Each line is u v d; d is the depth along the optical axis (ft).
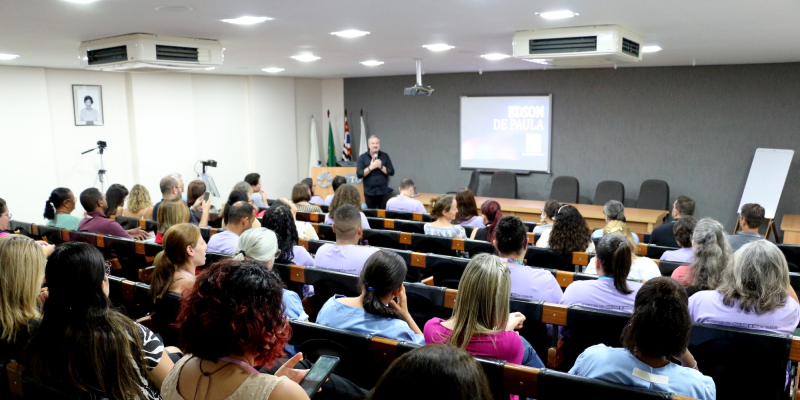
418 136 36.73
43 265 6.67
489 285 6.59
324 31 16.06
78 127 27.91
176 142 31.30
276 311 4.35
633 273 10.70
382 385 3.08
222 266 4.43
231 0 11.32
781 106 27.02
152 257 13.55
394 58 24.58
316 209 19.77
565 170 32.83
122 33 15.71
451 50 21.31
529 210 28.27
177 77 31.01
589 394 5.52
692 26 14.99
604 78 30.99
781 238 27.78
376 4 11.97
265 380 4.18
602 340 8.36
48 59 22.66
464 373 2.98
